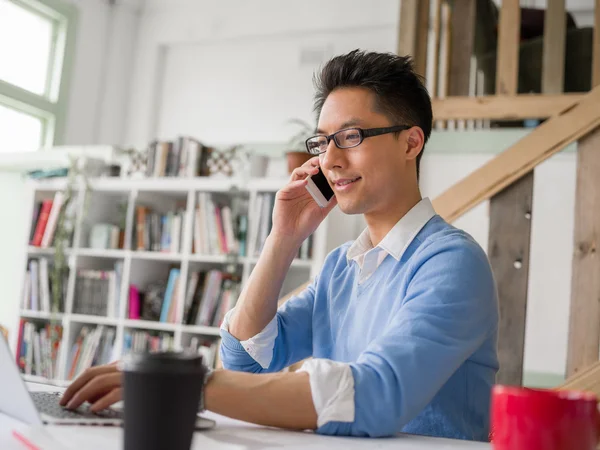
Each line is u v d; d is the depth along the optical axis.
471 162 3.37
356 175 1.20
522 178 1.87
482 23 3.51
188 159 3.87
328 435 0.84
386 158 1.20
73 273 4.03
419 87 1.25
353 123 1.20
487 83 3.52
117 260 4.30
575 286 1.80
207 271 3.84
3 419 0.79
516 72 2.75
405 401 0.87
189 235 3.74
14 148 4.86
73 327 4.02
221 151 3.85
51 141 4.98
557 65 3.00
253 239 3.58
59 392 1.02
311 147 1.27
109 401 0.81
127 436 0.56
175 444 0.55
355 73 1.21
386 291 1.17
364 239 1.30
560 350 3.65
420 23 2.99
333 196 1.29
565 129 1.84
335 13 4.84
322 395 0.84
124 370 0.56
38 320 4.20
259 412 0.83
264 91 5.03
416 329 0.95
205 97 5.21
